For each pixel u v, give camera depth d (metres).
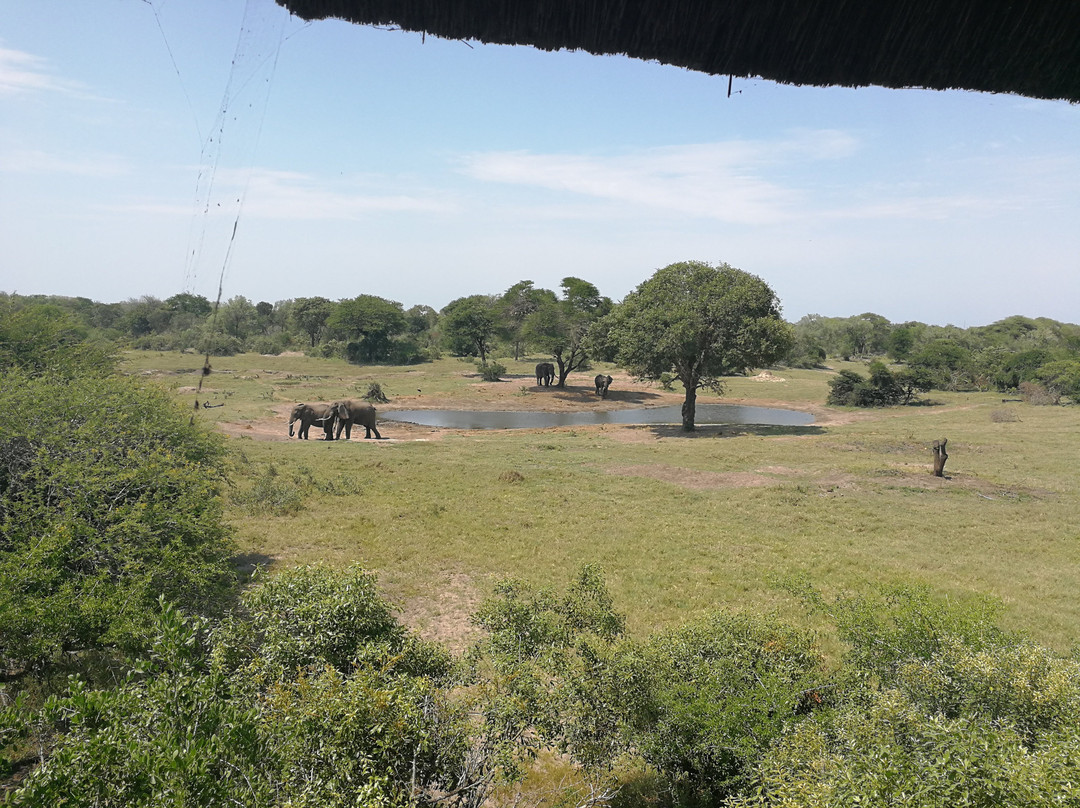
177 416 13.23
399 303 96.44
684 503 19.98
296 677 6.38
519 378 66.25
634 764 7.17
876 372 48.81
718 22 2.45
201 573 9.77
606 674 6.95
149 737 4.44
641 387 62.25
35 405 10.50
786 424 40.56
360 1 2.47
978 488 21.27
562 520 17.88
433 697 6.18
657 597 12.64
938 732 4.85
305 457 25.44
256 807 4.14
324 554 14.55
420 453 27.47
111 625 8.16
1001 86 2.54
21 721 4.86
